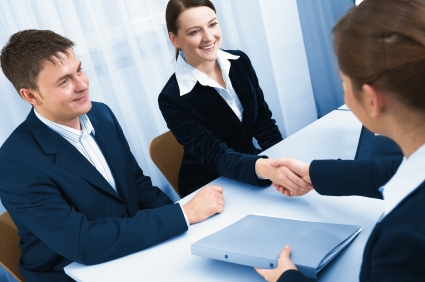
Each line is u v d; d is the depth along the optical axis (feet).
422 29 1.61
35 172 3.87
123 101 7.90
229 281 2.85
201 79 5.27
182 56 5.53
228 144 5.52
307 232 2.96
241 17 9.05
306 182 3.59
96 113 4.91
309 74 9.81
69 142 4.22
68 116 4.14
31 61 3.78
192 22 5.01
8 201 3.86
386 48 1.63
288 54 9.37
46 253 4.17
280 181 3.73
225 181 4.35
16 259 4.42
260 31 9.02
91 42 7.53
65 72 3.86
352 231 2.91
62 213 3.73
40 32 3.94
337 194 3.33
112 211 4.30
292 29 9.29
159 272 3.17
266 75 9.46
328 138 4.57
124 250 3.50
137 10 7.84
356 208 3.31
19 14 6.83
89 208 4.14
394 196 1.83
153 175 8.46
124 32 7.73
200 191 3.95
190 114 5.26
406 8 1.65
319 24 9.97
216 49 5.24
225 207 3.83
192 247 3.10
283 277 2.43
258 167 3.99
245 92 5.53
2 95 6.90
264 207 3.66
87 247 3.52
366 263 1.93
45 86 3.86
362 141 3.97
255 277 2.82
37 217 3.75
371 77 1.69
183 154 5.73
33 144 4.06
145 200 5.05
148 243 3.51
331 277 2.67
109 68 7.65
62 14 7.16
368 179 3.10
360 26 1.71
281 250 2.77
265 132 6.01
